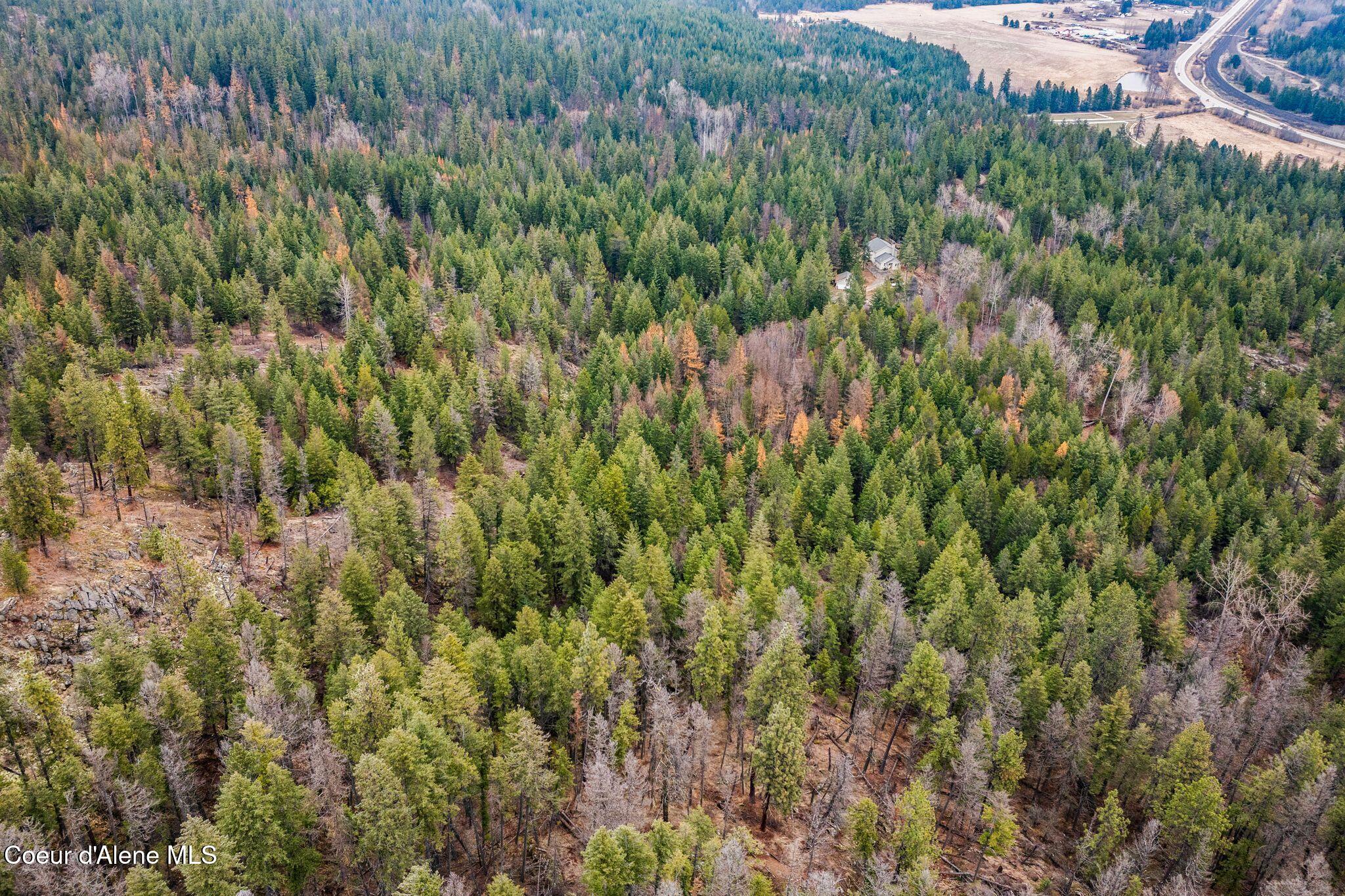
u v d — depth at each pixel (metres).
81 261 143.25
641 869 54.22
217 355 121.06
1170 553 113.06
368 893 58.97
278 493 98.06
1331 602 96.62
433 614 91.50
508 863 63.31
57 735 57.88
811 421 127.62
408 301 153.12
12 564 75.75
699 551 91.50
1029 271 182.12
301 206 185.00
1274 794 70.00
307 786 62.06
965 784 67.50
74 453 101.75
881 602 84.56
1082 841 70.56
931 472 124.44
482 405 126.56
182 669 67.00
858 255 199.62
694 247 183.38
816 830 64.06
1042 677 78.62
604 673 68.00
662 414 132.38
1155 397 155.12
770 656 69.44
